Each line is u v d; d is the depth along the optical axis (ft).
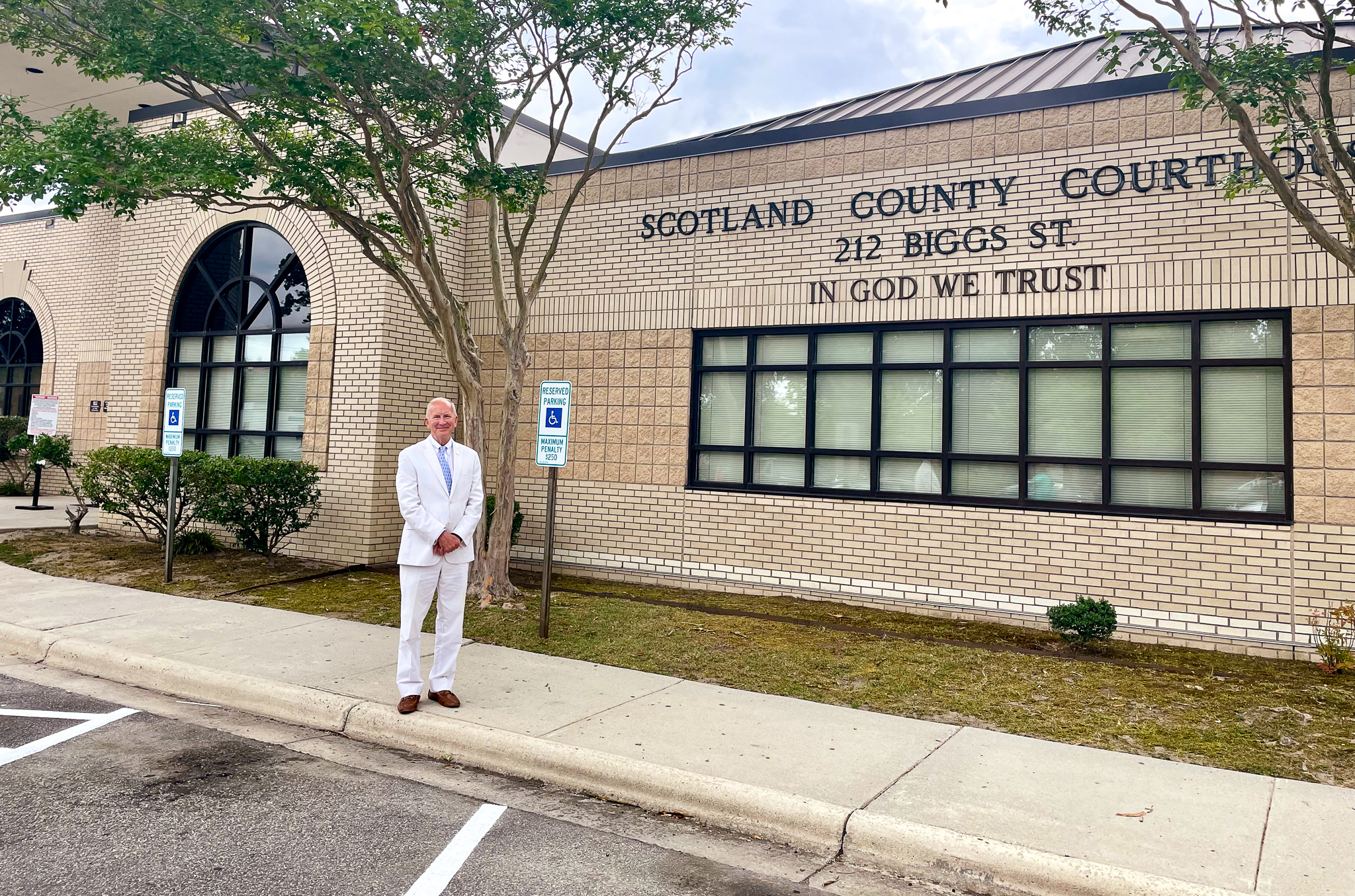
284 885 12.30
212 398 45.42
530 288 32.48
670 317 37.47
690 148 37.35
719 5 30.42
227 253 45.47
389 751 18.47
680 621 29.60
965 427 32.37
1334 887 12.51
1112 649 27.37
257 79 26.61
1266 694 22.71
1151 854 13.47
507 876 12.87
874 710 20.94
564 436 26.50
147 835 13.82
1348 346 26.63
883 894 13.01
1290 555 27.07
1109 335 29.99
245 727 19.60
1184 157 29.07
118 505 39.58
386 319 39.32
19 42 28.14
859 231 34.09
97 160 27.91
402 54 27.30
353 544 39.09
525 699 20.62
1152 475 29.55
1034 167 31.27
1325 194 27.27
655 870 13.39
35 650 24.89
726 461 36.68
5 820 14.19
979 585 31.37
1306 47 31.71
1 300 68.44
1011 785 16.20
